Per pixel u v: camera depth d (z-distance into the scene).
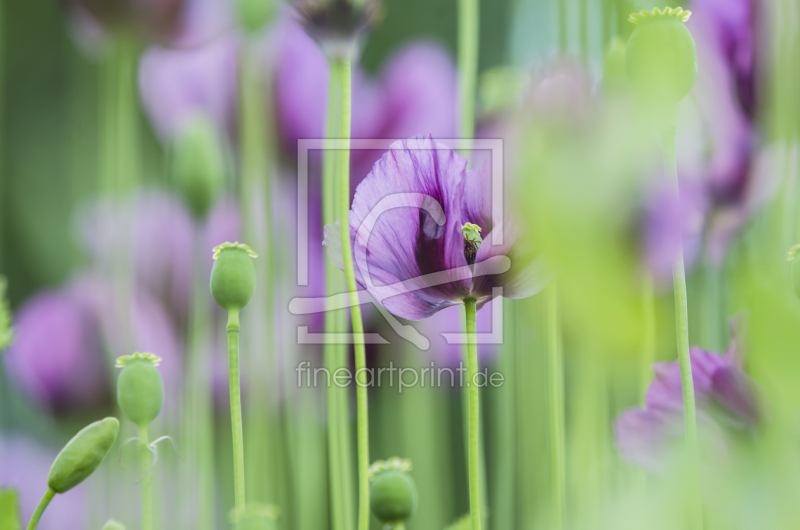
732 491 1.70
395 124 2.64
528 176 1.11
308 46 2.75
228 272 1.85
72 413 2.89
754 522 1.63
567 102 1.14
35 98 4.34
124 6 2.63
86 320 2.90
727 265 1.95
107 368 2.89
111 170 2.88
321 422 2.27
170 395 2.57
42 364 2.84
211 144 2.38
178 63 3.03
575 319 1.12
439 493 2.35
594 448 1.91
